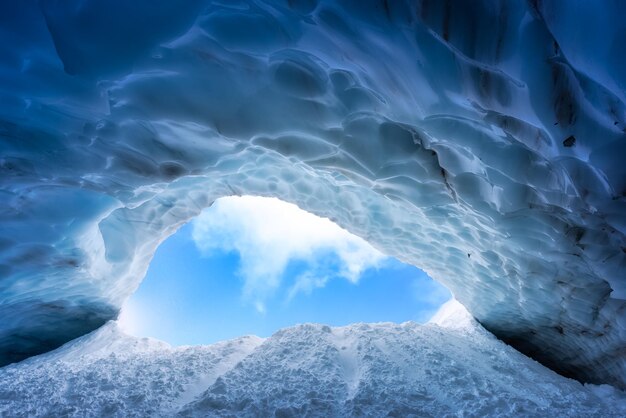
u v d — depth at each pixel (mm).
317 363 4039
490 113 2158
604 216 2350
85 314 5898
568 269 3658
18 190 3084
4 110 2398
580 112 1781
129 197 3885
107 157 3041
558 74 1669
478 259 4836
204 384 3754
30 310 5098
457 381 3650
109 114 2570
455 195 3512
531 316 5242
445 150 2926
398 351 4438
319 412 3012
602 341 4312
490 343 5562
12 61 2049
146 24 1910
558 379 4566
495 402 3213
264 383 3539
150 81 2346
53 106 2441
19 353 5816
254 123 2701
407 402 3152
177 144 3096
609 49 1429
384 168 3365
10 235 3523
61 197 3416
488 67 1783
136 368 4035
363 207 5305
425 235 5168
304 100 2570
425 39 1836
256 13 1924
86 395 3266
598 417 3145
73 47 1930
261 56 2207
